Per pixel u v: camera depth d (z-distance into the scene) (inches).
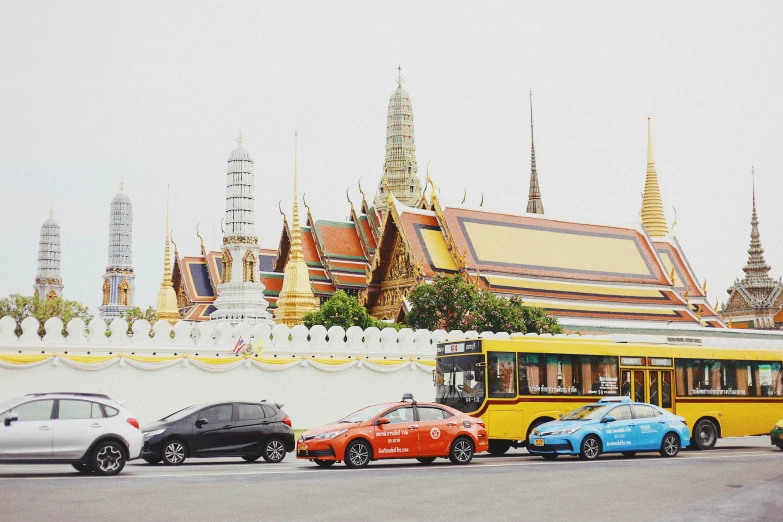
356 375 1761.8
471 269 3142.2
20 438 921.5
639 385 1378.0
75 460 941.8
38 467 1077.8
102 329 1577.3
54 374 1493.6
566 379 1314.0
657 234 4559.5
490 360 1262.3
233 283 3282.5
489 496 800.9
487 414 1247.5
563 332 2605.8
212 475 969.5
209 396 1617.9
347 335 1800.0
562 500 778.2
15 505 731.4
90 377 1521.9
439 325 2495.1
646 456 1258.6
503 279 3189.0
